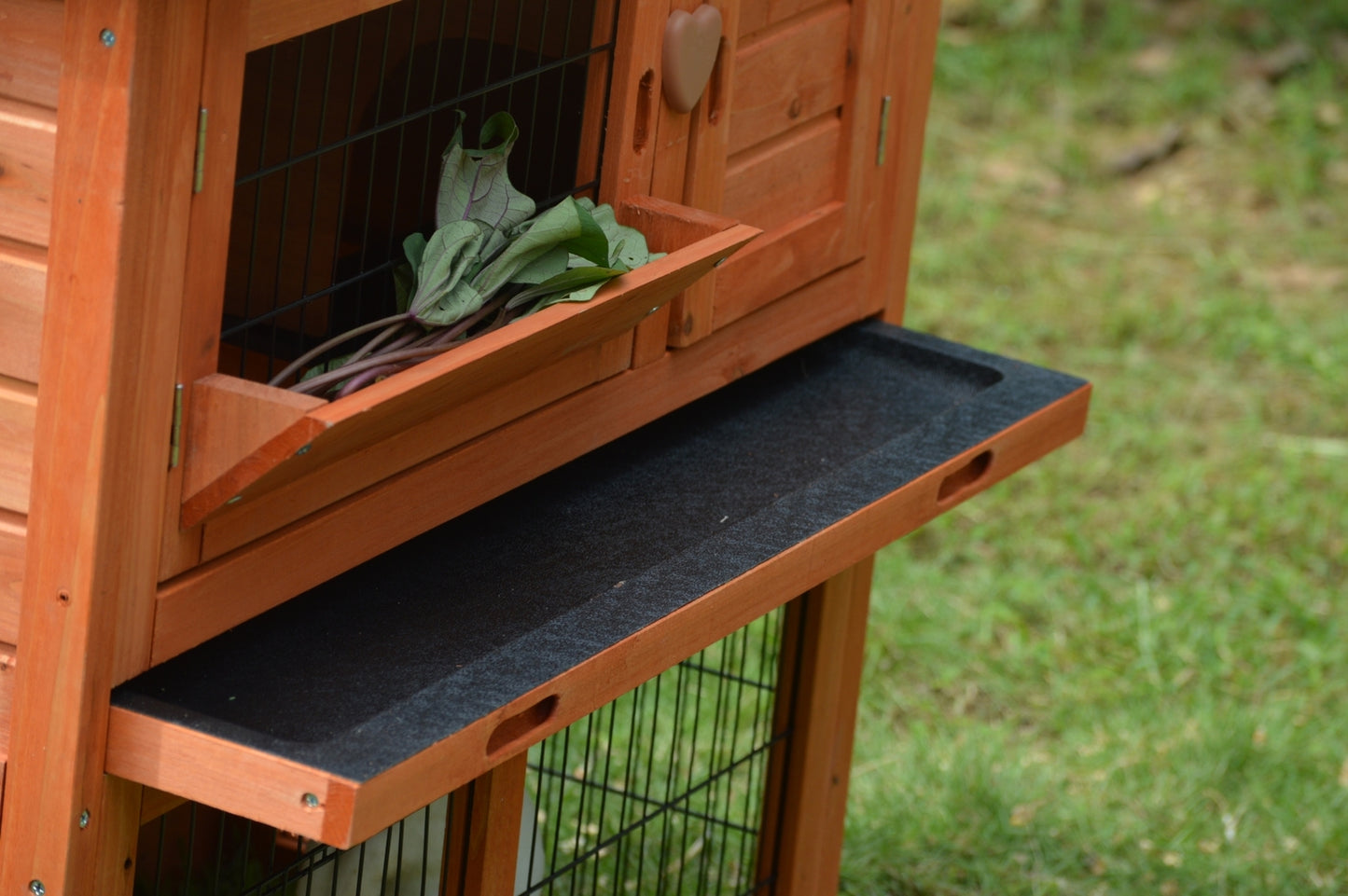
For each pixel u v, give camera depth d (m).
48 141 2.07
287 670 2.47
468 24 2.73
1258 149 9.40
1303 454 6.80
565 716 2.42
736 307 3.16
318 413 2.16
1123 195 9.02
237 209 2.99
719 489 3.06
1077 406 3.37
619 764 4.83
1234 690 5.42
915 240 8.40
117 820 2.33
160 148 2.09
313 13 2.27
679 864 4.46
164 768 2.25
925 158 9.20
